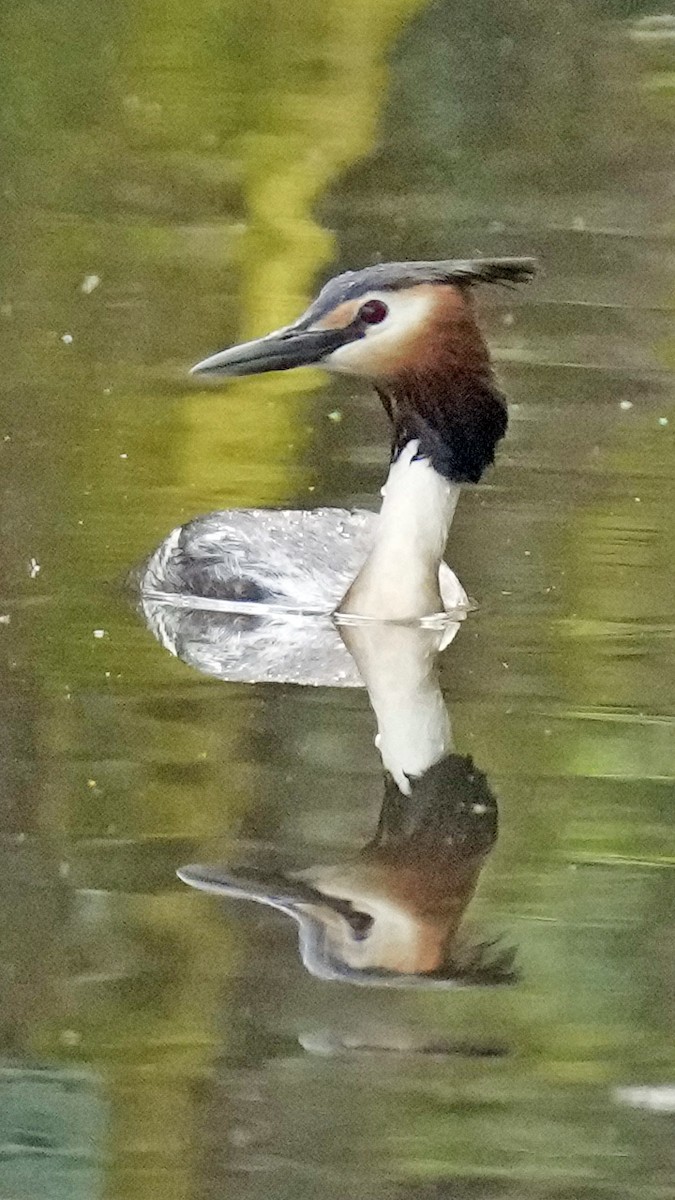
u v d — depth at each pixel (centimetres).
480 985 485
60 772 626
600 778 634
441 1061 454
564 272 1250
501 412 852
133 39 1308
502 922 521
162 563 888
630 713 703
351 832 582
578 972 495
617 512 1002
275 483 1019
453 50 1327
